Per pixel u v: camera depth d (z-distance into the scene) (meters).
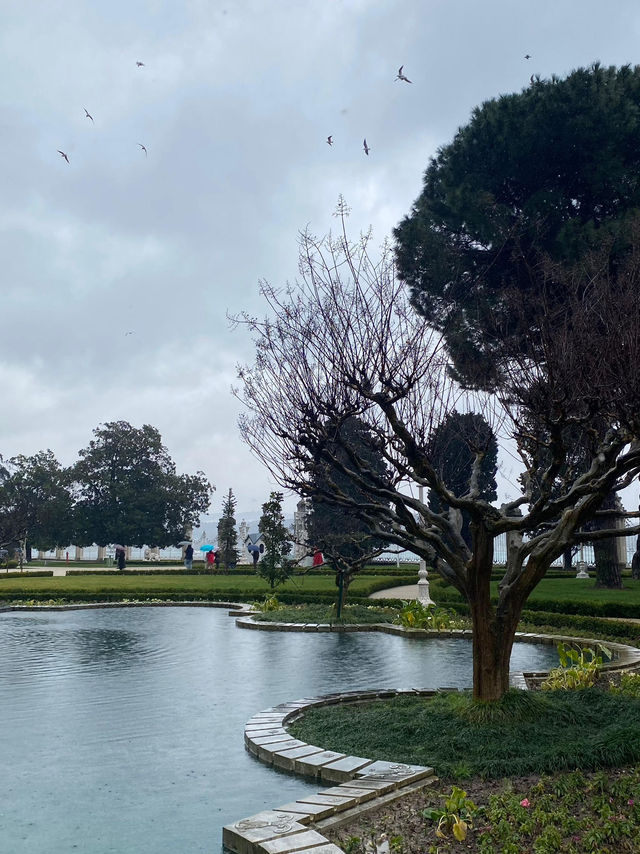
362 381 9.03
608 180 22.88
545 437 10.91
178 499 69.38
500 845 5.92
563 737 8.30
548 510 8.84
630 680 11.45
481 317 17.19
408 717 9.46
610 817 6.22
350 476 10.14
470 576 9.39
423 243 23.64
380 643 19.14
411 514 10.03
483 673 9.16
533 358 9.35
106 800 7.45
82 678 14.46
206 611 28.20
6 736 10.02
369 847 6.02
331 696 11.37
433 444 9.97
